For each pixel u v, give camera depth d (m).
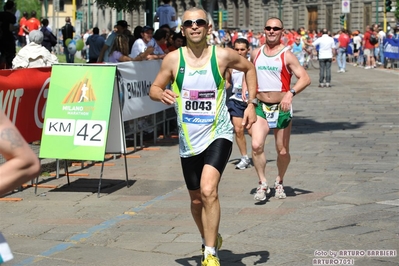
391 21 67.81
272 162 12.64
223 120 6.46
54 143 10.48
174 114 16.98
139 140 15.38
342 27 67.56
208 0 95.94
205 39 6.39
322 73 30.67
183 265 6.95
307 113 20.73
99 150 10.29
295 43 45.50
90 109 10.44
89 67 10.55
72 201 9.91
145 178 11.50
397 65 44.81
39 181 11.27
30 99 10.68
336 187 10.40
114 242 7.80
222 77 6.46
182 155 6.52
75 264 7.03
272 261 7.00
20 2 104.62
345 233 7.90
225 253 7.29
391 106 22.20
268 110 9.34
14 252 7.47
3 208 9.54
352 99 24.89
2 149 3.17
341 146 14.41
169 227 8.35
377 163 12.35
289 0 83.81
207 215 6.27
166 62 6.48
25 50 13.63
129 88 13.74
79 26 53.38
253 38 62.75
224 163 6.38
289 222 8.43
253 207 9.25
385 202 9.37
